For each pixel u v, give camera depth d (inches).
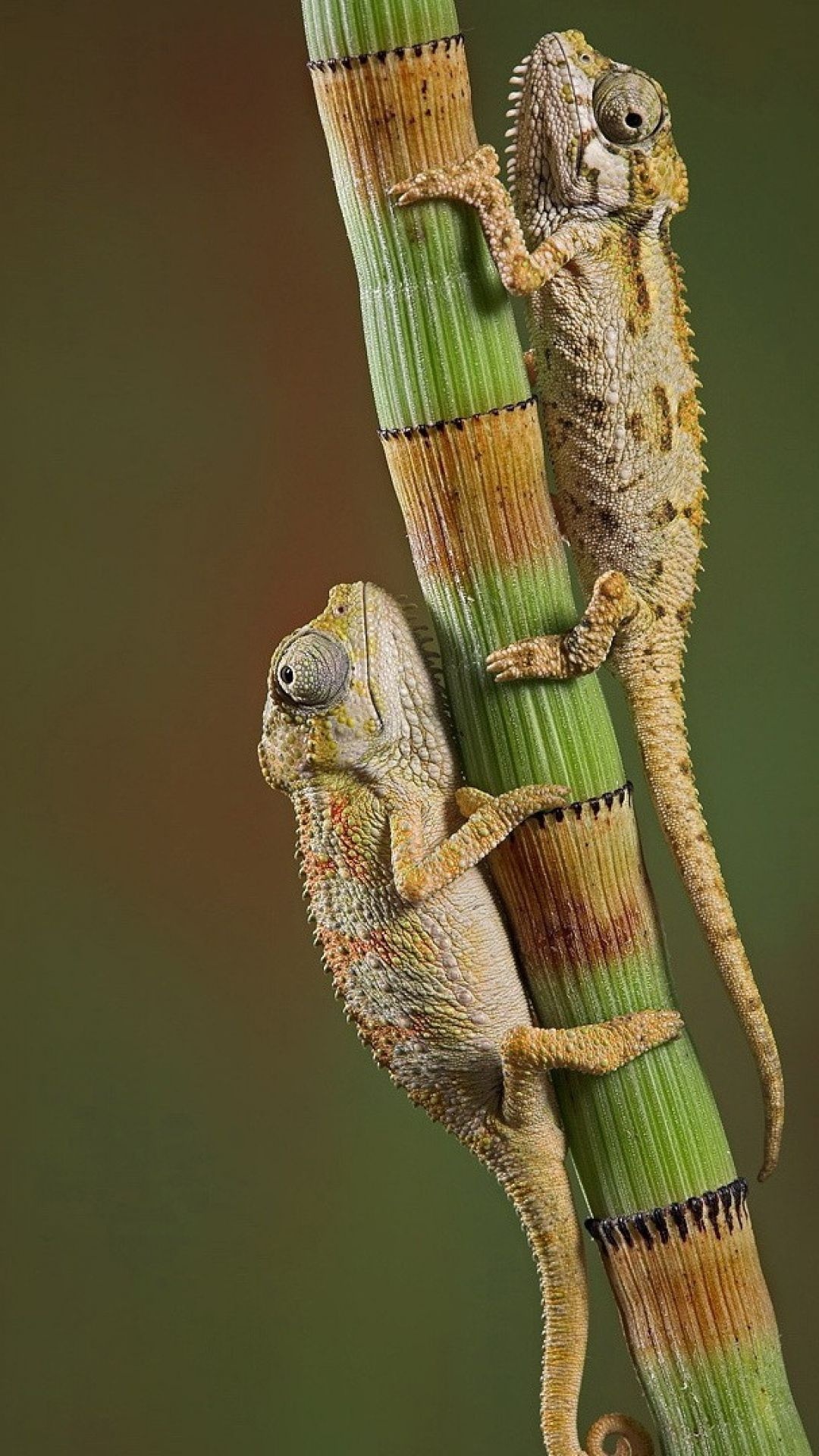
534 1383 29.2
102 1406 29.7
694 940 28.4
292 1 28.8
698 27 28.0
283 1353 29.8
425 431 22.3
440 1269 29.8
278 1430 29.6
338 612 22.9
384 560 29.4
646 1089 22.4
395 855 22.7
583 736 22.4
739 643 28.3
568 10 28.0
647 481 24.2
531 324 24.4
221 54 29.0
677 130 28.0
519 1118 22.9
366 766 22.9
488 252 22.3
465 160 22.2
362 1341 29.8
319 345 29.4
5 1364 29.8
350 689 22.8
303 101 28.9
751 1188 28.2
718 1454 22.3
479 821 22.4
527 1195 23.0
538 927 22.5
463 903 22.8
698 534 24.3
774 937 28.3
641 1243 22.4
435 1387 29.5
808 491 28.1
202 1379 29.8
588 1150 22.5
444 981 22.8
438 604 22.5
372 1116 30.3
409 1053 23.0
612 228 24.2
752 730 28.3
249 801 30.2
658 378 24.2
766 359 28.1
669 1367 22.4
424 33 22.1
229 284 29.3
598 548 24.3
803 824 28.2
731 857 28.4
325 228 29.2
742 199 28.0
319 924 23.1
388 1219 30.0
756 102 27.9
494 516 22.3
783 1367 22.5
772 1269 28.0
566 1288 23.0
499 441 22.3
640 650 24.0
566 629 22.4
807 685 28.2
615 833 22.5
